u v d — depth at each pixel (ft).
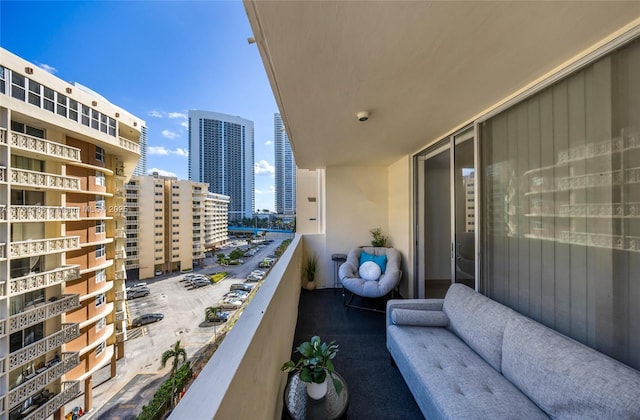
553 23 3.22
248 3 2.82
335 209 14.49
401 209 12.43
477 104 6.01
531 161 5.22
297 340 8.20
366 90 5.17
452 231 8.29
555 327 4.67
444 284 12.61
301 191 18.92
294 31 3.32
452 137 8.14
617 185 3.69
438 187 12.64
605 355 3.54
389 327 6.73
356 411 5.16
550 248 4.80
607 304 3.81
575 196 4.31
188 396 1.69
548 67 4.39
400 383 6.04
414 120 7.07
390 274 10.61
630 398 2.87
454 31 3.36
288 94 5.31
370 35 3.42
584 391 3.24
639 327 3.44
